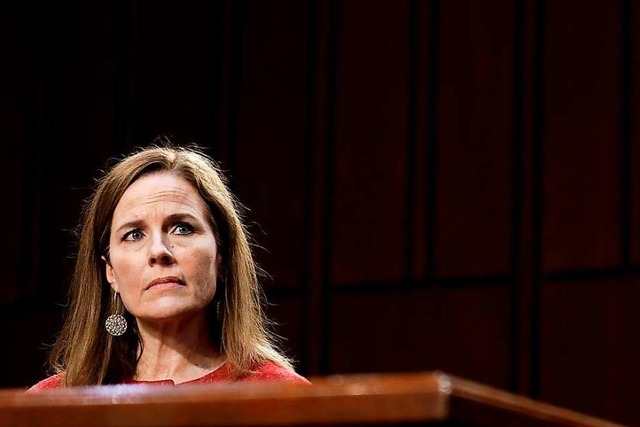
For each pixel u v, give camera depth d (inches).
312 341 332.2
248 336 146.6
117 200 146.2
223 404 72.2
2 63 377.4
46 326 362.3
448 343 313.9
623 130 294.5
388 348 322.3
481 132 315.9
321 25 343.0
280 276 339.0
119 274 142.0
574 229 299.3
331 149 337.4
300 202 339.3
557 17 308.3
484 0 319.9
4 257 369.1
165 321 142.4
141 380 146.2
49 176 369.1
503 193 310.7
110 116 365.1
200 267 141.1
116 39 368.5
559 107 305.1
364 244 329.4
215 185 148.6
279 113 345.7
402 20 331.9
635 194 291.1
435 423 69.9
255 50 351.6
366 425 70.4
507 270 308.0
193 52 358.9
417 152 324.8
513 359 303.9
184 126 356.5
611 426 82.0
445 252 317.7
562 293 299.1
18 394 78.9
